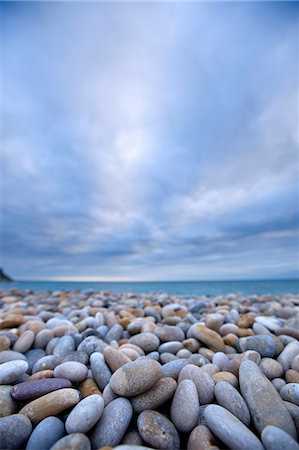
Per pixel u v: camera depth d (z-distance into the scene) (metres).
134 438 1.21
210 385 1.47
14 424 1.20
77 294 6.87
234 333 2.51
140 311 3.42
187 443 1.21
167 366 1.70
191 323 3.00
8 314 3.38
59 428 1.22
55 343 2.28
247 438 1.08
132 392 1.35
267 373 1.70
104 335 2.56
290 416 1.24
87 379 1.68
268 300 5.30
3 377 1.54
